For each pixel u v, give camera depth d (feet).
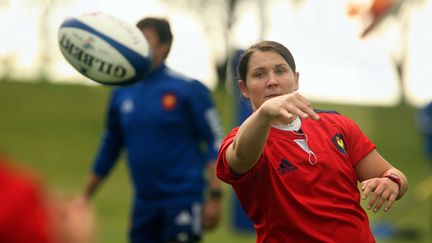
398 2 60.03
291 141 34.55
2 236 18.13
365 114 241.35
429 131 104.78
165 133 58.49
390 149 209.77
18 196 18.20
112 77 47.88
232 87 93.35
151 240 59.72
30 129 212.23
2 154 18.85
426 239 97.19
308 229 33.91
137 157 59.06
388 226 98.02
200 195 59.26
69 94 249.34
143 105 58.70
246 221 97.45
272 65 34.83
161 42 58.29
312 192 34.04
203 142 59.82
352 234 34.17
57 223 18.81
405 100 265.75
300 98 30.78
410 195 108.06
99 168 61.52
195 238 59.26
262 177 33.99
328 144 35.04
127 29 48.19
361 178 36.45
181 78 58.95
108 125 61.16
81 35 47.57
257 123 31.30
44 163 176.04
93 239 19.56
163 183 58.70
